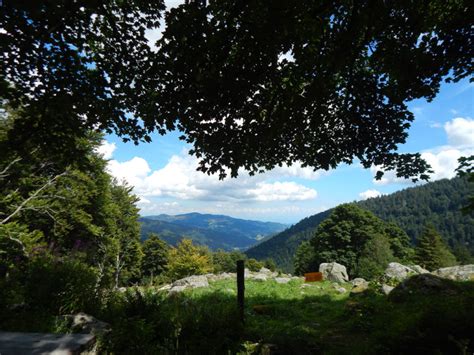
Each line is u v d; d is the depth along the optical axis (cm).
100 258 2870
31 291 636
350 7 639
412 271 1461
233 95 634
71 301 641
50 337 443
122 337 475
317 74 648
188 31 538
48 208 1959
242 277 704
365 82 758
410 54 670
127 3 625
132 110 695
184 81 607
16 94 574
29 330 527
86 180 2217
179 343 527
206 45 557
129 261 3978
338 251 4162
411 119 769
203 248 5675
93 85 634
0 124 1559
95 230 2333
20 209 1819
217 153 729
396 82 751
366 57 755
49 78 591
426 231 5097
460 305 577
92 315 647
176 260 4359
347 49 603
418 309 682
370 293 1226
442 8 678
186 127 690
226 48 583
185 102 633
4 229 1545
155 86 644
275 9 529
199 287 1595
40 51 555
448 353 467
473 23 613
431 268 4741
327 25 602
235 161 726
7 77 564
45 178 1981
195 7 530
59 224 2077
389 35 678
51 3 448
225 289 1463
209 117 669
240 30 571
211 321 586
